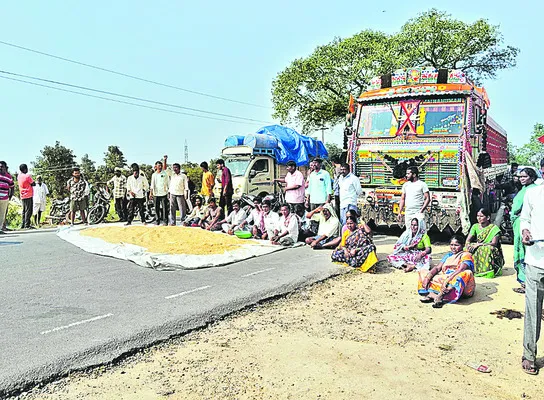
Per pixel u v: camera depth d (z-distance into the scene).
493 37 25.02
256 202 11.12
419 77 10.89
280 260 8.59
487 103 12.51
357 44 24.73
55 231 12.91
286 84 26.98
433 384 4.10
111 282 6.92
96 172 44.72
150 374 4.16
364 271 7.99
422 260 8.16
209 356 4.55
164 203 13.93
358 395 3.87
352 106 11.75
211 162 36.06
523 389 4.06
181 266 7.81
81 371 4.13
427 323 5.61
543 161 5.10
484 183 10.67
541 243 4.32
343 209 10.20
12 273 7.47
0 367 4.02
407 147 10.66
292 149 19.05
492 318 5.80
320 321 5.61
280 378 4.12
